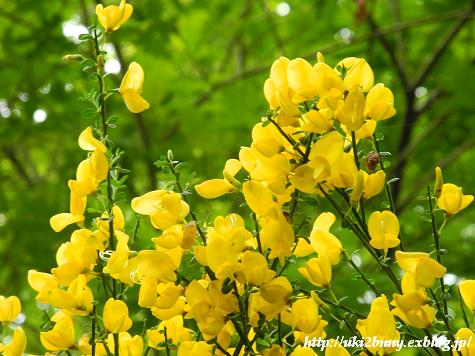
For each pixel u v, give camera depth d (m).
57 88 2.33
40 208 2.08
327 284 0.85
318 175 0.83
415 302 0.83
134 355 0.86
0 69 2.31
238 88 2.32
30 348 1.88
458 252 2.10
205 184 0.85
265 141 0.84
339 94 0.84
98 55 0.88
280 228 0.84
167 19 2.34
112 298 0.84
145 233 1.14
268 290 0.83
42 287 0.87
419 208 2.37
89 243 0.85
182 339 0.87
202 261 0.83
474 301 0.86
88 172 0.87
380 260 0.85
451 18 2.35
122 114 2.28
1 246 2.10
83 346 0.86
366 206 2.15
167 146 2.25
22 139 2.32
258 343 0.87
